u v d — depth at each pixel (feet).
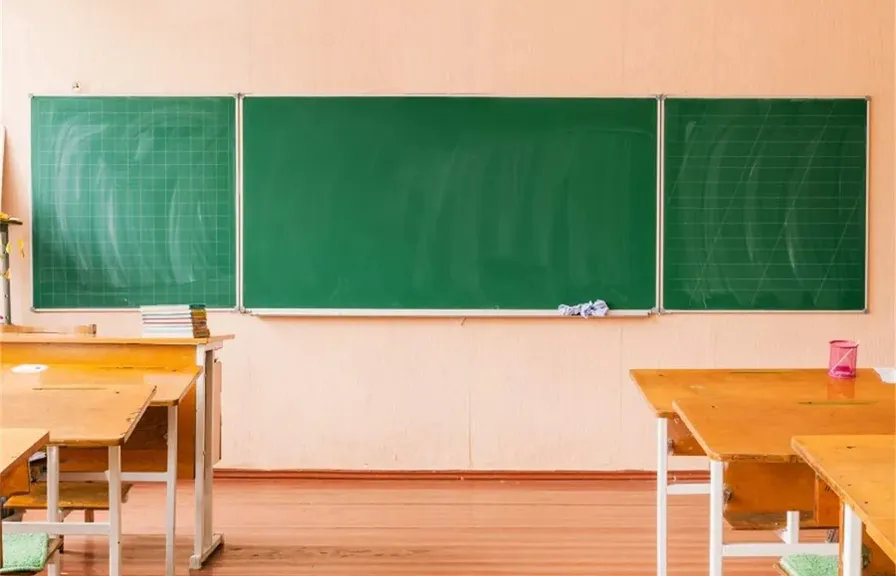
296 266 12.47
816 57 12.32
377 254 12.48
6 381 7.78
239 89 12.37
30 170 12.33
